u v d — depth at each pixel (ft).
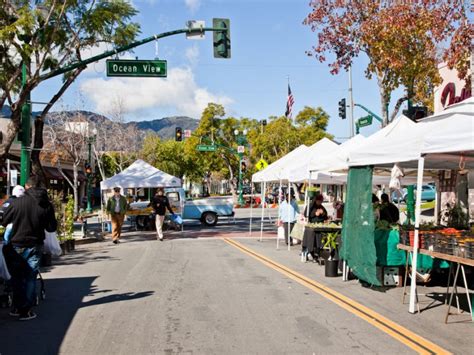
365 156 30.04
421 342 19.79
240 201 166.81
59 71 51.62
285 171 51.01
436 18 49.93
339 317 23.72
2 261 26.32
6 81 54.24
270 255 47.80
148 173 80.53
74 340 20.39
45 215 24.03
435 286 31.99
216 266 40.40
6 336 21.03
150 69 51.29
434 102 57.77
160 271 38.06
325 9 55.57
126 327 22.22
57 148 130.82
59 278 35.68
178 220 78.38
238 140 187.62
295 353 18.44
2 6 52.47
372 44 53.06
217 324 22.52
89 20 59.06
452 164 36.70
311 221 45.03
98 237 65.41
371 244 29.73
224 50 51.16
